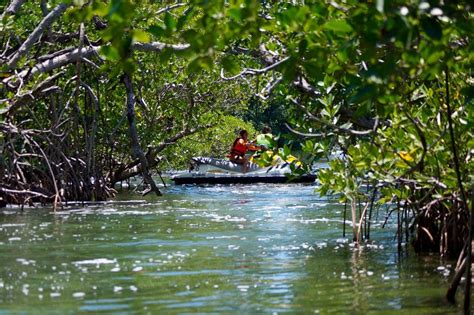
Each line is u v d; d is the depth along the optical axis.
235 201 24.08
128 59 7.39
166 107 30.91
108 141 27.91
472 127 10.85
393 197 13.59
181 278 10.93
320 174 13.72
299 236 15.13
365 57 7.19
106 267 11.77
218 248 13.61
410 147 11.40
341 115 14.35
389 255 12.88
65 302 9.49
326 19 8.01
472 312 9.09
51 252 13.19
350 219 17.98
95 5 7.19
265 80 22.80
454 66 8.72
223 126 36.09
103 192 24.44
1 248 13.66
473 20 7.16
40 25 20.22
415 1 6.63
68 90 25.78
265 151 14.45
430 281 10.77
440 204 13.16
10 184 21.77
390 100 8.02
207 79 29.75
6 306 9.28
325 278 10.95
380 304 9.45
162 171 39.19
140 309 9.12
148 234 15.52
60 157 23.44
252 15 7.58
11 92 20.42
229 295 9.85
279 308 9.20
